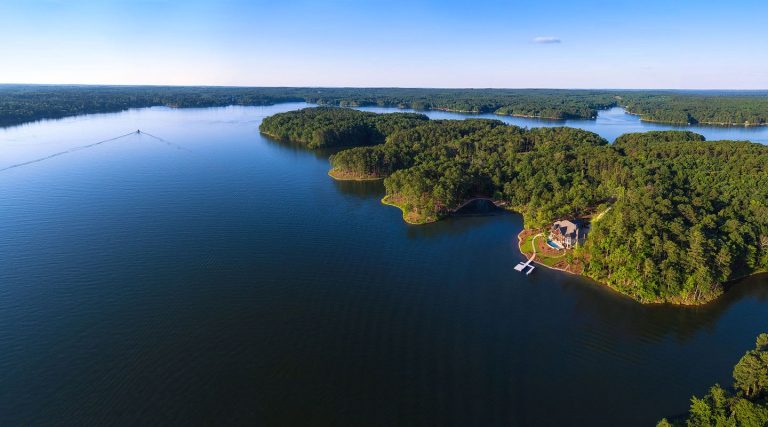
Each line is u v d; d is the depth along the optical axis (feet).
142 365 322.96
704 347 352.28
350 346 350.02
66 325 366.63
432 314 395.34
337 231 588.50
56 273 451.53
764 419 227.81
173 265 476.13
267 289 431.43
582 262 472.44
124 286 430.20
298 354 339.16
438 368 327.06
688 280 407.85
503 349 349.20
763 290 433.89
